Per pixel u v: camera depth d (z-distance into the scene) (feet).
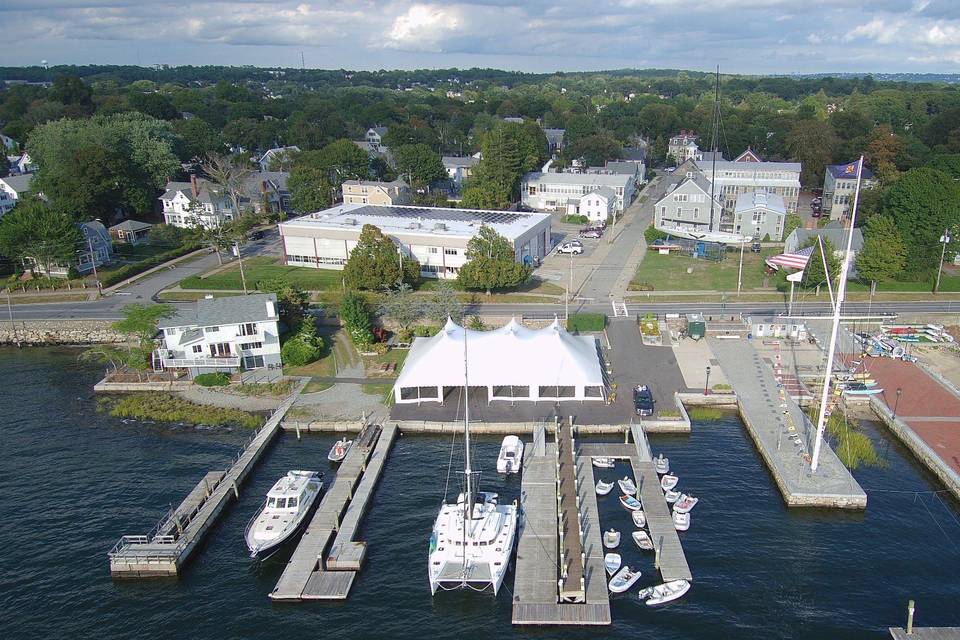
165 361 247.50
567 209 514.27
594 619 135.44
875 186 465.88
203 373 249.34
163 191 502.79
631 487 177.06
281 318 267.80
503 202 485.97
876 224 315.58
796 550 155.22
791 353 252.83
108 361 272.51
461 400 224.94
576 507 170.09
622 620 136.36
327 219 383.24
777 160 650.84
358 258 315.17
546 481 182.09
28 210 349.41
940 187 313.73
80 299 330.95
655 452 197.16
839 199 457.27
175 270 376.89
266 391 237.04
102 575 153.28
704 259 374.84
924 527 162.20
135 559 151.84
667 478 180.24
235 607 143.43
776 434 199.00
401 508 175.01
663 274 349.41
